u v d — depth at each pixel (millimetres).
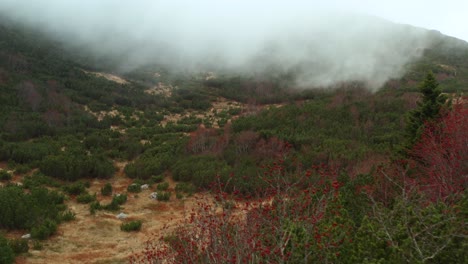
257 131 21766
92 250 9203
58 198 12383
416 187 5730
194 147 20391
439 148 8234
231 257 4273
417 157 9656
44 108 27547
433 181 7016
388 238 3900
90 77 43219
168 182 16109
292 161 15109
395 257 3619
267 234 4684
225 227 4797
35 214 10195
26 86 29234
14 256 8000
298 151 18625
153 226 11148
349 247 4188
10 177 14531
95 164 16406
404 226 3949
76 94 34594
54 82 34438
